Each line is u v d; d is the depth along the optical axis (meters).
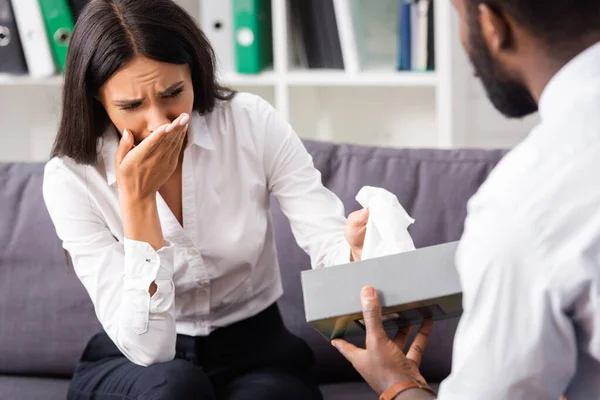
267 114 2.00
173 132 1.72
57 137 1.86
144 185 1.77
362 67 3.44
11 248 2.27
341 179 2.28
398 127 3.74
